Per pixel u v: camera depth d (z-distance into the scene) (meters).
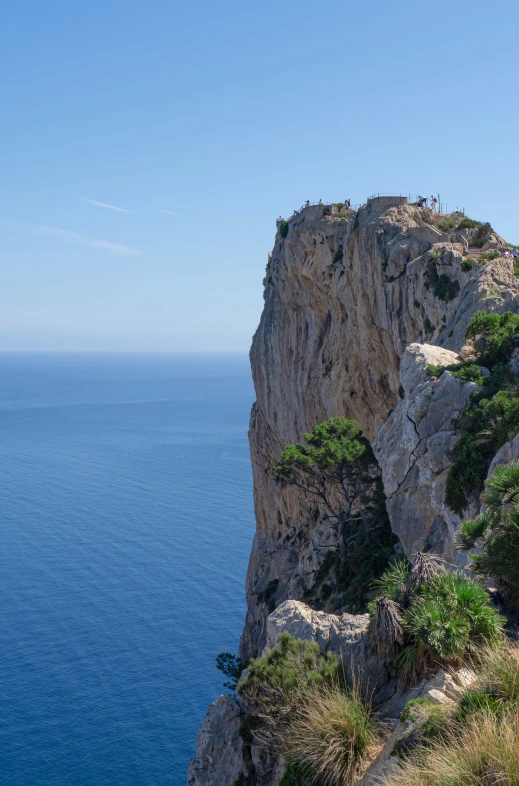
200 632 102.00
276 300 78.06
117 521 160.88
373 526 48.34
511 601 16.02
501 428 24.83
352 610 42.09
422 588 15.56
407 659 14.84
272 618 18.45
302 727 14.77
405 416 29.06
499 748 10.77
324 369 68.38
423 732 12.55
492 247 51.97
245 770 16.69
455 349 39.38
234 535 150.25
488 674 12.90
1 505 175.50
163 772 69.50
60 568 128.62
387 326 56.34
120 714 80.12
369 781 12.71
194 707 81.81
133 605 111.50
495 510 17.14
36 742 74.50
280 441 79.94
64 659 93.62
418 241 55.00
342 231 63.81
